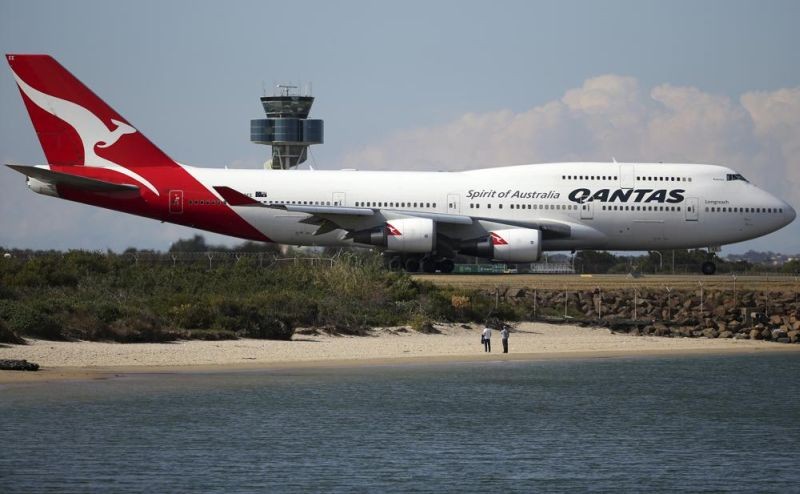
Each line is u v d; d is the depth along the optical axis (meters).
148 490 100.06
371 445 117.12
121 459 108.75
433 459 112.56
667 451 118.69
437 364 168.50
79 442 113.75
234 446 114.69
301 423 125.19
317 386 146.38
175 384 142.62
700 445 121.75
